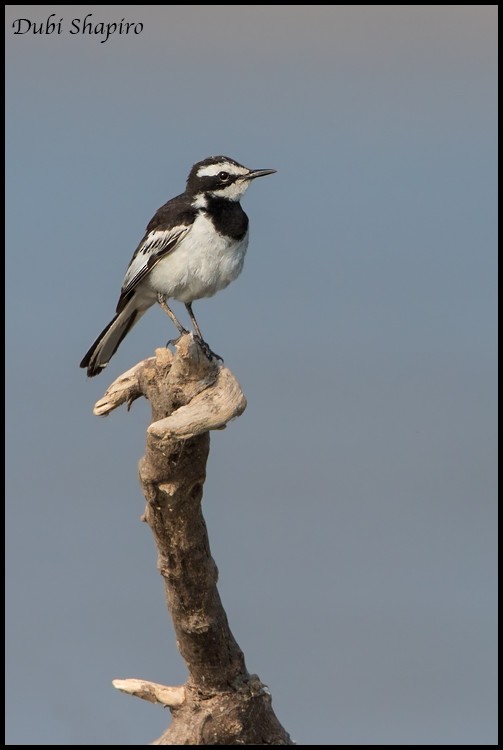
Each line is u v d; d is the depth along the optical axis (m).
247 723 11.59
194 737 11.38
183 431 9.82
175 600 11.20
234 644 11.63
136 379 11.03
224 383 10.44
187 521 10.64
